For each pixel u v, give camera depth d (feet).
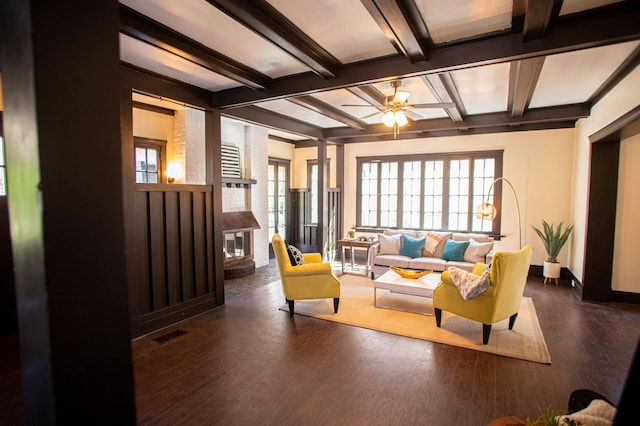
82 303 2.04
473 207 21.76
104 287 2.15
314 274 13.93
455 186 22.21
